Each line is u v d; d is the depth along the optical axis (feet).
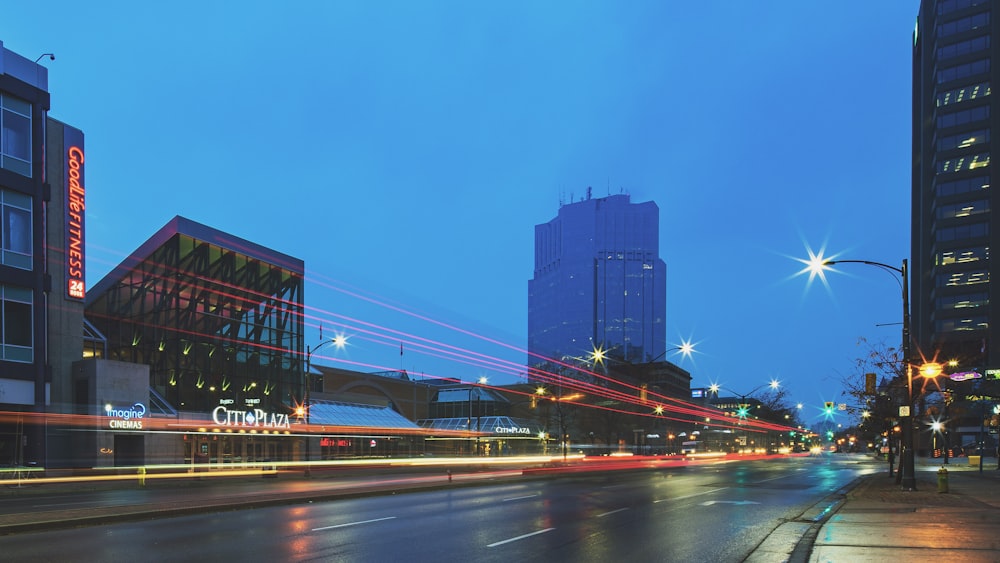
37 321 122.01
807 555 37.50
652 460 254.68
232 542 44.55
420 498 79.15
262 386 191.83
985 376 121.90
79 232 137.39
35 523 50.11
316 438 199.21
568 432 270.46
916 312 453.17
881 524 50.44
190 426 160.76
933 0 418.51
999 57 379.55
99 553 40.45
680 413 417.28
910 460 88.12
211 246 183.21
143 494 88.02
